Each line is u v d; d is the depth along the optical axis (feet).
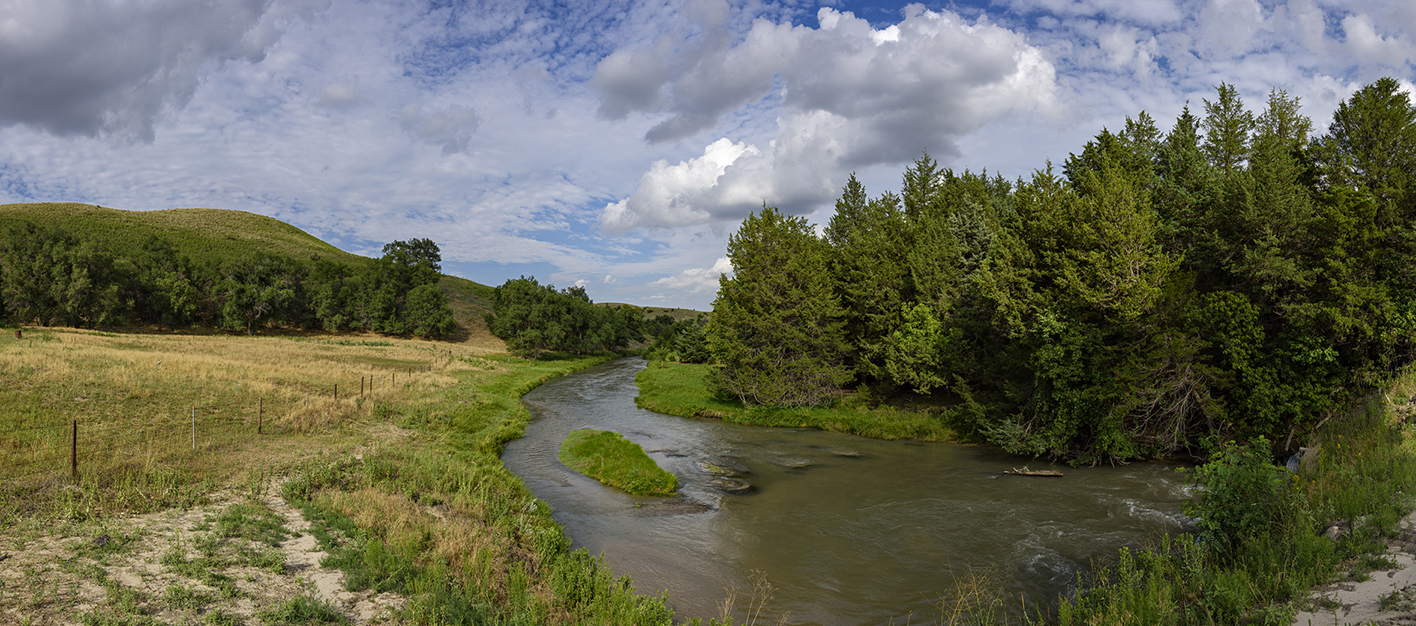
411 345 305.53
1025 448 86.43
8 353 101.14
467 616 31.55
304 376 124.36
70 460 51.34
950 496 66.74
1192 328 74.43
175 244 422.41
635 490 70.85
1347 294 60.75
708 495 69.41
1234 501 39.04
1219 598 28.53
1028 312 89.10
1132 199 78.64
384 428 88.33
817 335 134.10
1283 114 117.70
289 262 344.49
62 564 32.12
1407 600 24.77
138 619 26.96
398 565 37.14
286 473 57.62
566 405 146.51
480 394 140.87
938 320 115.55
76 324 258.37
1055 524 55.26
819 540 53.88
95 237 358.43
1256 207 69.41
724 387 140.97
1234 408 72.95
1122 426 79.87
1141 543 48.80
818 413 124.26
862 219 207.31
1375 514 34.04
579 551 42.52
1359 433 51.70
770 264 139.64
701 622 38.50
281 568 35.58
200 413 77.66
